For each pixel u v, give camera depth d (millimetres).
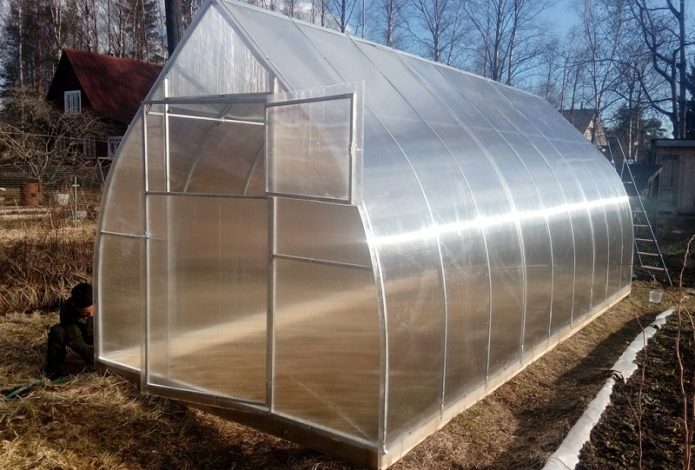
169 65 5250
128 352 5887
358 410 4305
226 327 5086
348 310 4305
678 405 5602
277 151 4238
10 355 6375
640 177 22172
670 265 14062
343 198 3889
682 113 30297
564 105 43719
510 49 35906
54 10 39344
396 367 4320
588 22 36781
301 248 4496
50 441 4555
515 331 6391
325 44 5770
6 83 41094
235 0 5012
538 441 4938
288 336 4617
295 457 4613
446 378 5059
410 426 4574
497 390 6180
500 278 5949
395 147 5195
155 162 5441
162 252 5371
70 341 5898
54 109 25516
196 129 5180
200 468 4484
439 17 35406
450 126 6547
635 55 31391
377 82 5988
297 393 4609
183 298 5297
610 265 9797
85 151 25656
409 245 4551
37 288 8719
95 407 5137
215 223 5098
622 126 41344
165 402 5348
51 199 12414
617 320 9398
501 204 6254
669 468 4387
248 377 4996
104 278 5988
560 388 6348
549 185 7742
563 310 7828
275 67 4578
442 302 4914
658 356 7246
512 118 8719
